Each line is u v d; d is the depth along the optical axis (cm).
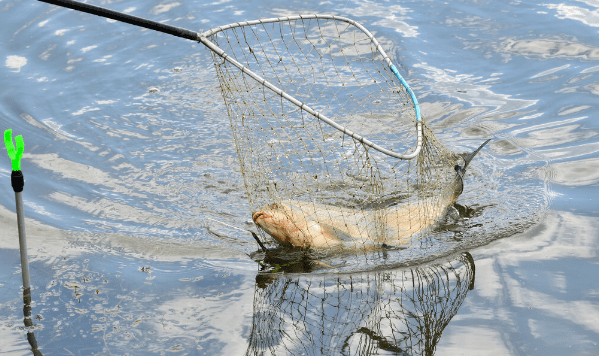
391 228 594
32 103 817
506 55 930
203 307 474
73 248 557
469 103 828
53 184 664
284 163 708
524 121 786
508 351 414
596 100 810
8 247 554
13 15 1020
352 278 518
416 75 891
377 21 1020
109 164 710
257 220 565
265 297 489
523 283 492
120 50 955
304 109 505
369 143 523
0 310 468
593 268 506
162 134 774
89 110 814
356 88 872
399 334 438
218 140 765
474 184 674
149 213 625
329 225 577
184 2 1065
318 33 991
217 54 494
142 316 462
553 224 580
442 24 1016
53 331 444
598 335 426
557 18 1015
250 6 1055
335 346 426
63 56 932
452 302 474
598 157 693
